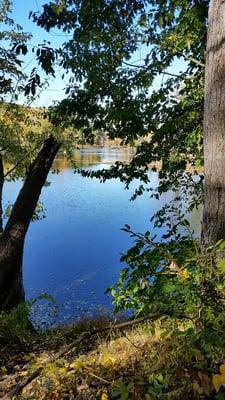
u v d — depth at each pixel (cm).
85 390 275
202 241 331
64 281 1664
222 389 223
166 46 787
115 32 745
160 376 238
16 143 1142
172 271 266
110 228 2520
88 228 2544
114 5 704
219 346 219
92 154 7094
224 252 272
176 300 248
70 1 672
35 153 1153
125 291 311
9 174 1275
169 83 856
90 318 724
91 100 883
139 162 940
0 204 1102
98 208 3138
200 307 233
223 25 320
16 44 525
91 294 1500
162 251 279
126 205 3198
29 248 2178
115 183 4756
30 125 1143
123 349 347
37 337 621
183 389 222
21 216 989
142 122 898
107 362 298
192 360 237
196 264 256
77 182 4828
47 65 546
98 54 761
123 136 938
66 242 2270
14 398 287
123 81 819
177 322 277
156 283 261
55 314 1255
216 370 222
